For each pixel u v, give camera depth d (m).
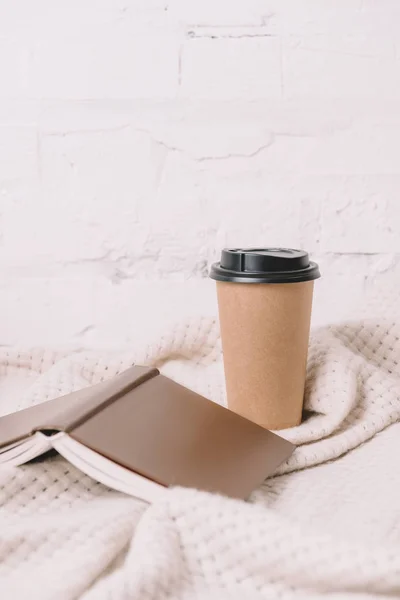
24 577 0.49
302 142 0.97
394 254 0.99
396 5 0.95
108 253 1.00
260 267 0.71
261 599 0.48
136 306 1.01
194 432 0.64
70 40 0.96
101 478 0.57
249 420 0.71
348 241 0.99
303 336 0.74
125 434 0.59
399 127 0.97
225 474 0.59
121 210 0.99
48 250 1.00
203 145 0.98
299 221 0.99
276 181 0.98
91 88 0.97
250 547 0.50
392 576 0.46
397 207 0.98
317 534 0.49
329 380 0.78
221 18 0.95
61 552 0.51
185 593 0.48
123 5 0.96
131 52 0.96
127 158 0.98
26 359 0.94
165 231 1.00
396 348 0.88
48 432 0.58
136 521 0.55
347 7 0.95
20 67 0.97
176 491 0.53
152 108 0.97
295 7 0.95
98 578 0.50
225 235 0.99
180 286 1.01
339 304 1.00
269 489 0.63
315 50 0.96
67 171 0.99
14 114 0.97
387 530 0.55
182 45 0.96
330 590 0.48
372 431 0.74
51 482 0.60
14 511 0.57
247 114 0.97
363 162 0.97
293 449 0.68
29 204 0.99
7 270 1.01
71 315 1.02
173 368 0.89
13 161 0.98
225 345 0.76
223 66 0.96
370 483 0.64
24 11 0.96
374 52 0.96
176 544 0.51
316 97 0.96
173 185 0.99
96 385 0.72
